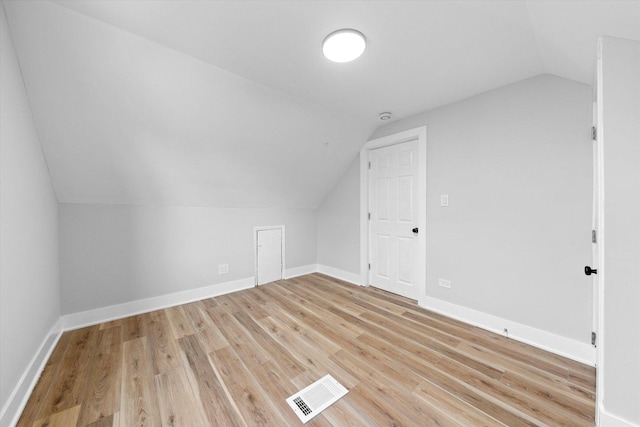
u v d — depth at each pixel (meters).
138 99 1.81
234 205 3.15
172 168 2.40
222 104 2.09
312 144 2.92
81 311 2.21
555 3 1.05
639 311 0.98
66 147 1.86
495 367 1.64
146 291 2.55
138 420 1.22
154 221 2.60
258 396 1.38
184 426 1.19
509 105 2.02
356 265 3.46
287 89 2.12
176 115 2.02
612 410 1.02
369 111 2.59
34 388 1.43
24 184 1.46
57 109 1.66
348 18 1.34
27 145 1.52
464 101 2.29
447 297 2.43
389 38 1.49
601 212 1.05
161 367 1.62
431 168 2.54
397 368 1.62
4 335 1.18
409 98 2.29
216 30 1.44
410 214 2.86
